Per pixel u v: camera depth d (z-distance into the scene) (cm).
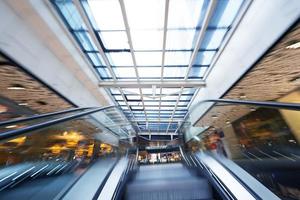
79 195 300
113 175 418
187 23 614
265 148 714
